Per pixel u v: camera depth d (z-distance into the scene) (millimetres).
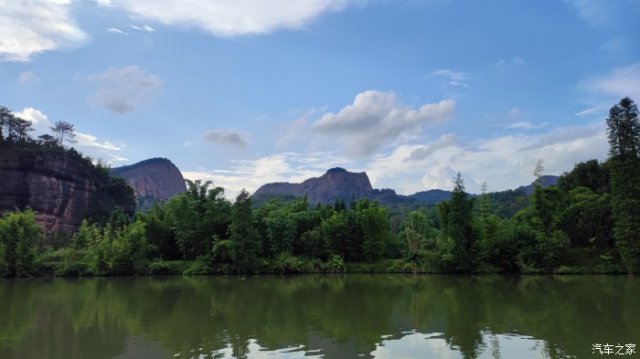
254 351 17062
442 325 21781
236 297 34625
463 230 59656
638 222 50219
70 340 19469
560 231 55625
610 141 54156
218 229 69188
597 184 68938
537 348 16922
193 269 63688
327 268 64562
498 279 49719
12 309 29109
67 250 67312
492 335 19312
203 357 16281
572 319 22703
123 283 50438
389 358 15883
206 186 72625
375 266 64625
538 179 58844
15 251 61906
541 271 55344
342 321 23281
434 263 60531
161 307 29438
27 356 16844
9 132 118500
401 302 30406
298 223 72875
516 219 63906
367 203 74062
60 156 114375
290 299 32875
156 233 71875
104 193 127312
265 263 64438
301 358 16016
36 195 107125
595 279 46875
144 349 17688
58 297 35969
